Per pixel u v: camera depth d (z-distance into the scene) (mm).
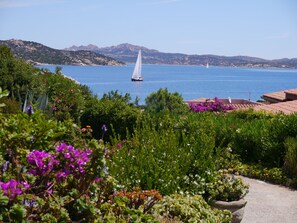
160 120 12992
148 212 5043
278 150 12570
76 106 16562
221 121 14297
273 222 8367
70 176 3699
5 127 3896
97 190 4086
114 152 6848
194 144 8219
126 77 195250
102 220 3893
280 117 14836
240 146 13336
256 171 12039
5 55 16953
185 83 165625
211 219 5684
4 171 3393
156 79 199500
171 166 6891
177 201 5727
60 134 4012
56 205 3361
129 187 6039
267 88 150875
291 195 10297
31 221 3168
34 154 3459
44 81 17984
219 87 147375
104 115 14273
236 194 7207
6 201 2773
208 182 7492
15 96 15602
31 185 3424
